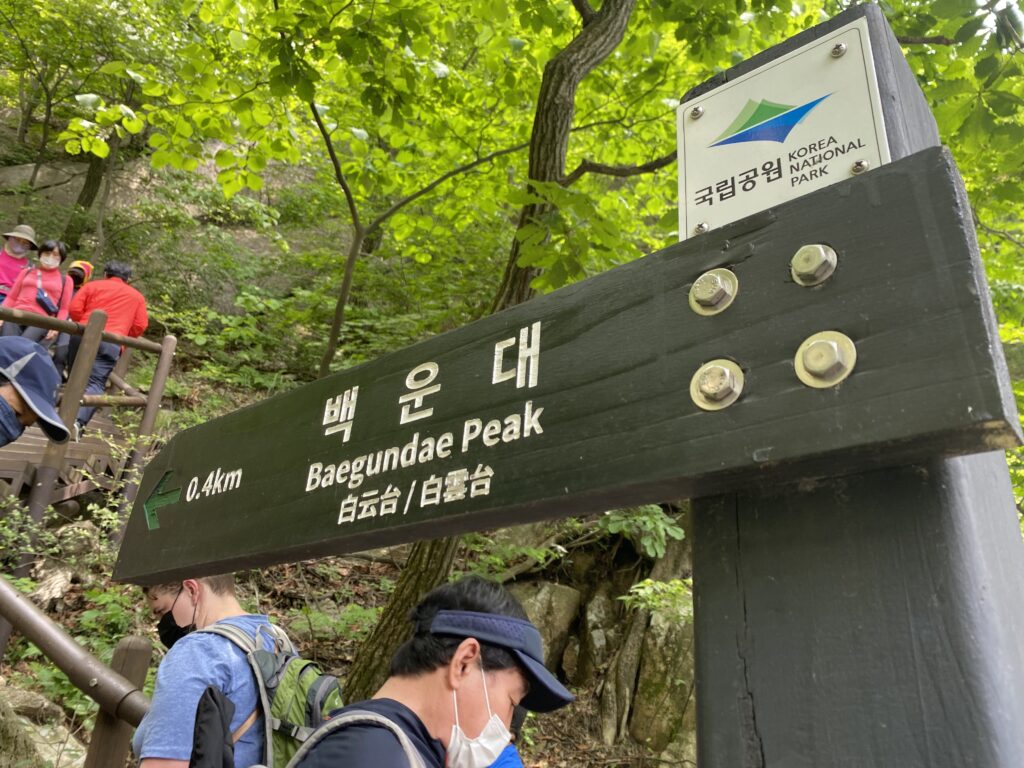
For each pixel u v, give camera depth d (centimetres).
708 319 74
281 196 1155
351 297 873
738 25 361
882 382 59
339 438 119
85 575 436
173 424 675
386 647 354
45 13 920
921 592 58
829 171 81
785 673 63
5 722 257
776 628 65
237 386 852
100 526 485
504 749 125
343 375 125
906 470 62
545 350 91
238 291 1055
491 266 715
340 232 981
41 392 232
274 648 174
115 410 648
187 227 1073
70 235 1066
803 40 89
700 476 69
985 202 379
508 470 88
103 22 939
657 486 74
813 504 67
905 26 335
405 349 114
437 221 726
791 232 70
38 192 1126
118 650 201
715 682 68
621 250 372
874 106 79
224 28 432
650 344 79
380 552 593
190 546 146
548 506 84
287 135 452
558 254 280
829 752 59
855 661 60
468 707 118
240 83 413
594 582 624
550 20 380
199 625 193
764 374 67
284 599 519
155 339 945
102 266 1011
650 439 74
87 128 437
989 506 71
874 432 58
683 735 498
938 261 59
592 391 83
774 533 68
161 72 908
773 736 62
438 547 361
